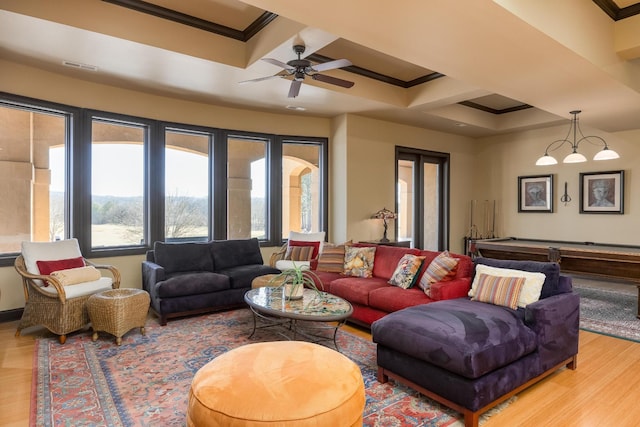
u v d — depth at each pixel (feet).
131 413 7.57
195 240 18.65
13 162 14.17
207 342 11.53
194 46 12.51
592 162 21.59
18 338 11.83
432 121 21.68
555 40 9.79
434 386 7.63
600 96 14.24
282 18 11.60
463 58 10.98
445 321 8.15
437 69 11.83
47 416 7.41
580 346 11.37
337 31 9.46
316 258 16.75
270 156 20.12
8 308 13.69
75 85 14.74
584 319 13.97
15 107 13.80
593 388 8.75
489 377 7.25
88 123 15.12
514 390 7.89
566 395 8.42
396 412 7.69
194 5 11.60
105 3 11.00
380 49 10.48
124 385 8.73
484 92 16.21
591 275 15.39
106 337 11.96
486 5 8.17
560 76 12.28
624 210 20.40
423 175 23.99
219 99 17.46
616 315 14.46
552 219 23.15
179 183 18.19
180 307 13.53
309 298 11.45
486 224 26.07
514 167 24.85
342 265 15.31
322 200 21.06
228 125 18.83
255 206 20.29
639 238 19.93
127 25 11.33
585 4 10.93
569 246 18.78
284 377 5.60
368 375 9.34
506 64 11.39
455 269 11.60
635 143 20.07
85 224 15.21
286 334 12.31
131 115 16.16
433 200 24.70
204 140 18.79
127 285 16.29
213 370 5.92
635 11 11.84
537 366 8.41
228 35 13.12
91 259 15.40
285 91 16.22
